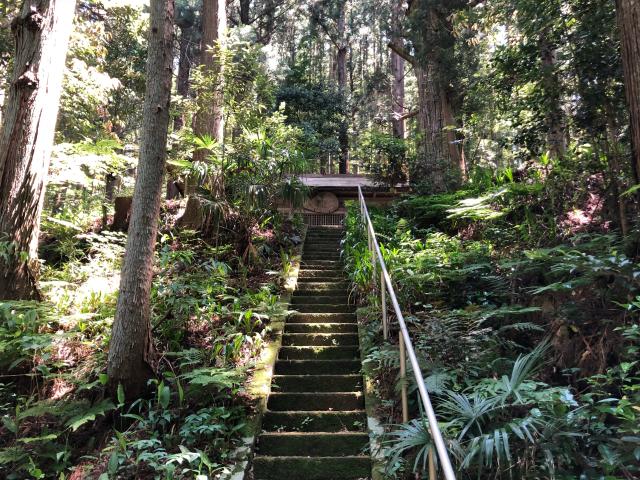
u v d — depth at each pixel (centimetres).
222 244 633
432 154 948
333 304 557
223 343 424
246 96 691
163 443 309
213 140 690
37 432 345
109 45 1138
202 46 902
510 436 249
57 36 486
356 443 329
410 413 330
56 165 664
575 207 482
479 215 535
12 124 461
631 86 395
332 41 2158
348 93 1998
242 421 339
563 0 529
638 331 273
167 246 544
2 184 450
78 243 667
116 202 727
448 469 141
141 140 360
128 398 345
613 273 322
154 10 367
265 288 524
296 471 304
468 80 956
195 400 352
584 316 340
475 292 460
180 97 737
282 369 427
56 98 485
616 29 493
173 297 436
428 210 757
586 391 310
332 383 405
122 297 350
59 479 306
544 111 572
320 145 1608
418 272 471
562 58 545
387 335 411
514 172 671
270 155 671
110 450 302
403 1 1425
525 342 387
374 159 962
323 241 807
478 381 310
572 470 240
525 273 432
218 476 281
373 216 787
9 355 384
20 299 433
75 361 403
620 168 448
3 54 748
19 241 445
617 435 249
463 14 799
